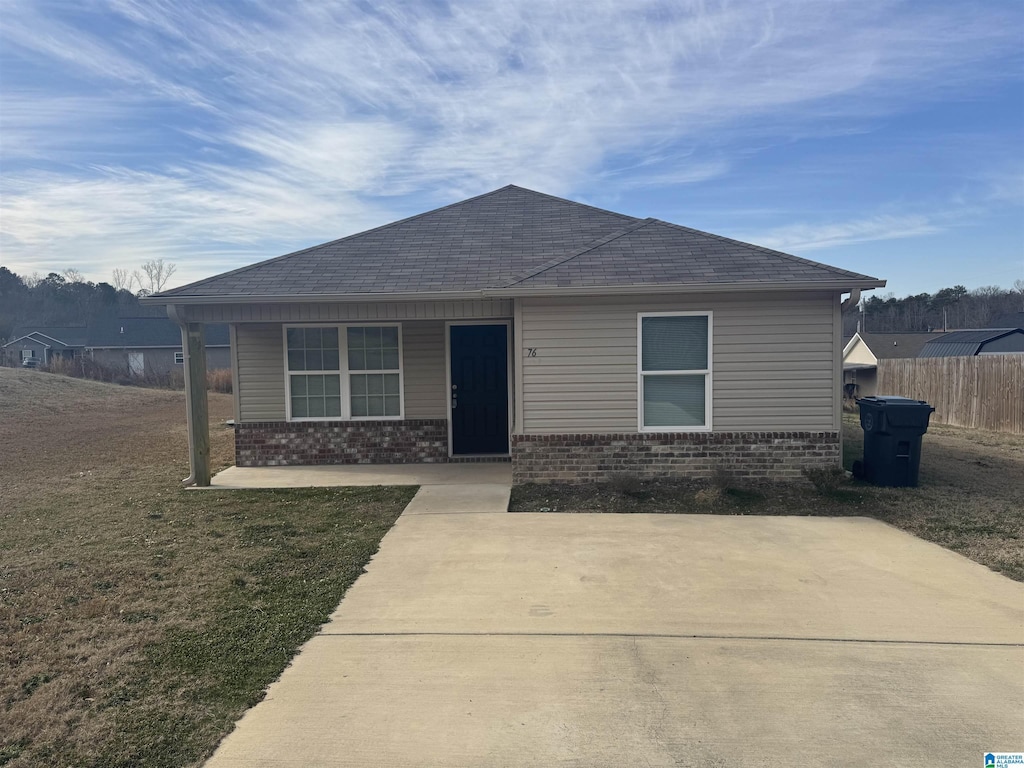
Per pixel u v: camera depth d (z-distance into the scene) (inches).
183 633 185.6
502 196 542.3
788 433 360.2
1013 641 176.2
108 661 169.3
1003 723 138.8
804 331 357.7
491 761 128.9
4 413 751.7
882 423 352.8
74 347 2110.0
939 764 126.1
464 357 455.2
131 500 344.8
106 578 228.5
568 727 139.3
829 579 223.1
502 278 393.1
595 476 365.1
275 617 196.2
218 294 372.8
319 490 365.1
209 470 385.7
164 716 144.8
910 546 257.9
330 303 379.9
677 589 215.3
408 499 342.0
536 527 288.8
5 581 225.5
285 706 148.7
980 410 650.2
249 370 449.7
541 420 366.3
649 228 430.9
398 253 438.0
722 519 298.5
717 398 362.0
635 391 362.6
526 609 200.7
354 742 135.3
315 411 454.0
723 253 386.9
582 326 362.0
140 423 729.6
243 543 268.4
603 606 202.2
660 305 359.3
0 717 144.3
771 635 181.0
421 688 155.8
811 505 319.0
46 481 398.0
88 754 131.3
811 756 128.6
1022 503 319.0
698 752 130.5
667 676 159.8
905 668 162.2
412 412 453.7
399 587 219.9
